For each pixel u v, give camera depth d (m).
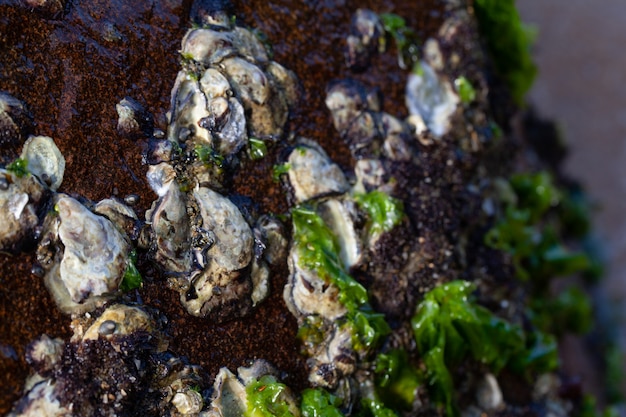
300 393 0.41
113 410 0.37
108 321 0.37
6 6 0.38
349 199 0.44
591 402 0.58
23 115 0.38
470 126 0.49
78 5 0.40
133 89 0.40
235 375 0.40
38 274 0.37
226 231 0.40
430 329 0.45
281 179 0.43
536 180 0.58
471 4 0.51
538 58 0.81
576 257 0.60
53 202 0.38
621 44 0.82
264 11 0.44
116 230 0.38
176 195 0.39
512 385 0.50
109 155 0.39
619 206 0.80
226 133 0.41
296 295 0.41
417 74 0.48
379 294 0.44
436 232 0.46
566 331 0.65
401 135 0.46
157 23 0.41
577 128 0.81
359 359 0.42
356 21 0.46
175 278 0.39
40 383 0.36
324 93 0.45
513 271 0.51
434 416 0.45
